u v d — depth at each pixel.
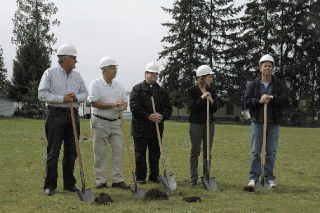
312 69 38.69
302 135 19.69
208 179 6.43
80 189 6.08
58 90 5.92
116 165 6.52
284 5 38.78
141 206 5.06
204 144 6.81
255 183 6.55
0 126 22.81
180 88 39.56
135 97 6.87
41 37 43.75
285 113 38.31
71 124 5.97
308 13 37.44
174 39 39.44
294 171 8.64
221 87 40.34
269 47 38.09
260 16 39.91
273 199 5.63
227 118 49.38
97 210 4.89
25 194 5.81
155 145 7.02
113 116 6.45
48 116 5.84
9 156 10.04
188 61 39.12
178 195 5.85
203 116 6.67
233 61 41.03
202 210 4.93
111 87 6.52
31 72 44.59
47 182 5.87
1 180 6.89
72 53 5.95
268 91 6.67
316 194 6.13
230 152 11.99
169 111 7.14
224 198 5.65
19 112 47.25
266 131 6.70
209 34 40.16
